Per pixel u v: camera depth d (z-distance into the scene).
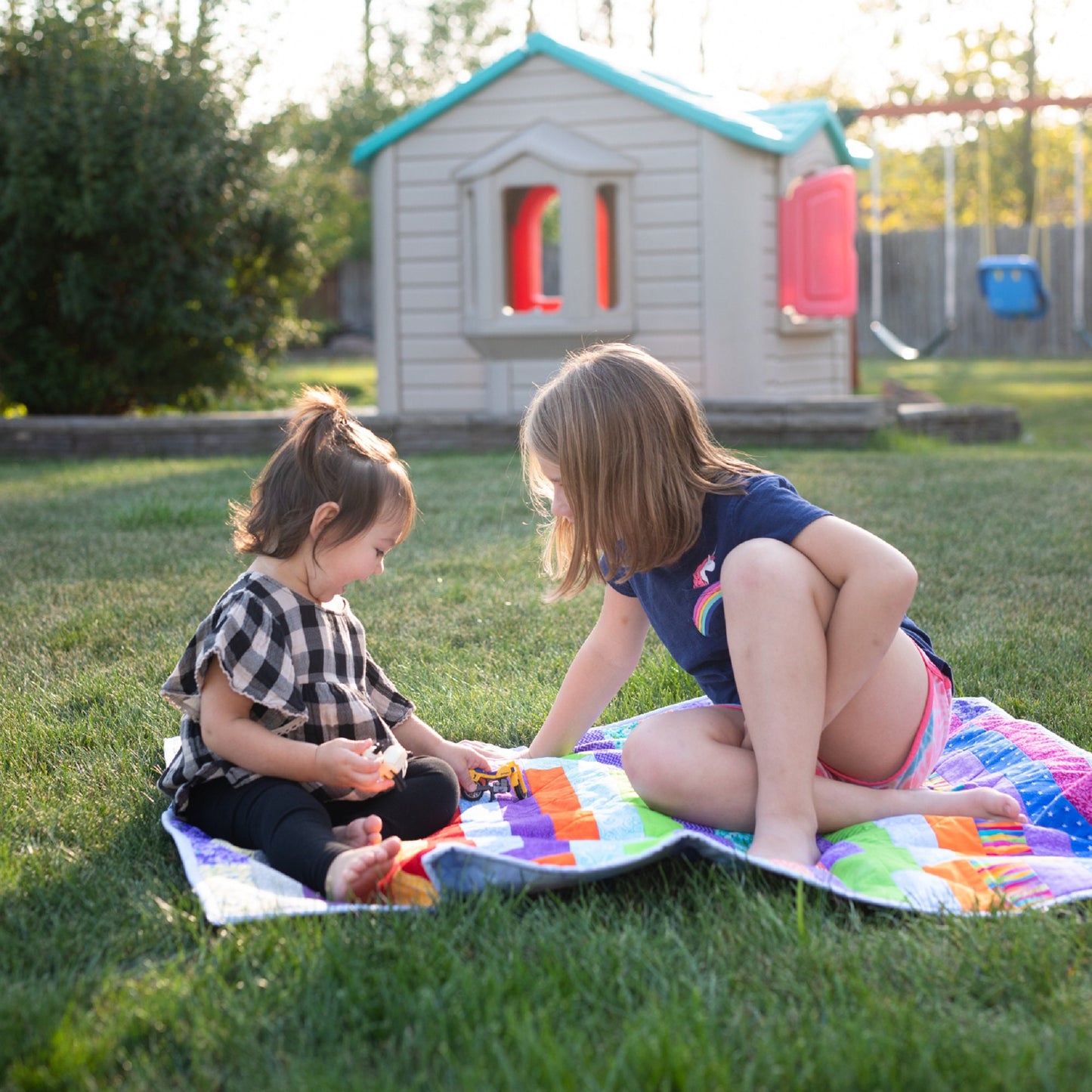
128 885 1.81
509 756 2.37
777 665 1.84
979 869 1.76
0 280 9.06
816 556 1.89
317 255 10.83
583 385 1.97
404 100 25.59
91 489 6.51
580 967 1.49
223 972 1.51
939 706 2.10
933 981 1.45
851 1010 1.38
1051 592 3.71
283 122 10.20
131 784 2.25
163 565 4.38
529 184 8.49
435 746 2.26
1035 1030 1.33
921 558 4.23
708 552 1.98
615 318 8.56
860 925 1.61
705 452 2.01
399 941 1.58
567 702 2.37
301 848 1.80
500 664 3.07
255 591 2.00
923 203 28.81
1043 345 21.31
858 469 6.65
